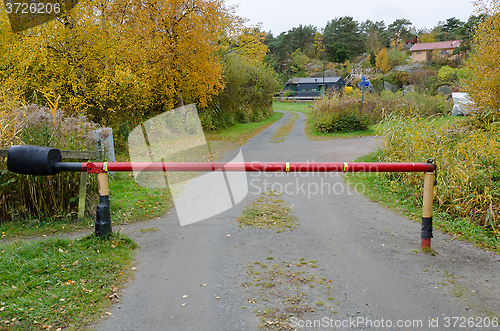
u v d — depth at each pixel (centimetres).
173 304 348
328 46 10488
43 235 537
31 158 416
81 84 1329
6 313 308
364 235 558
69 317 315
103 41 1320
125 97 1390
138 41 1523
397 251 491
